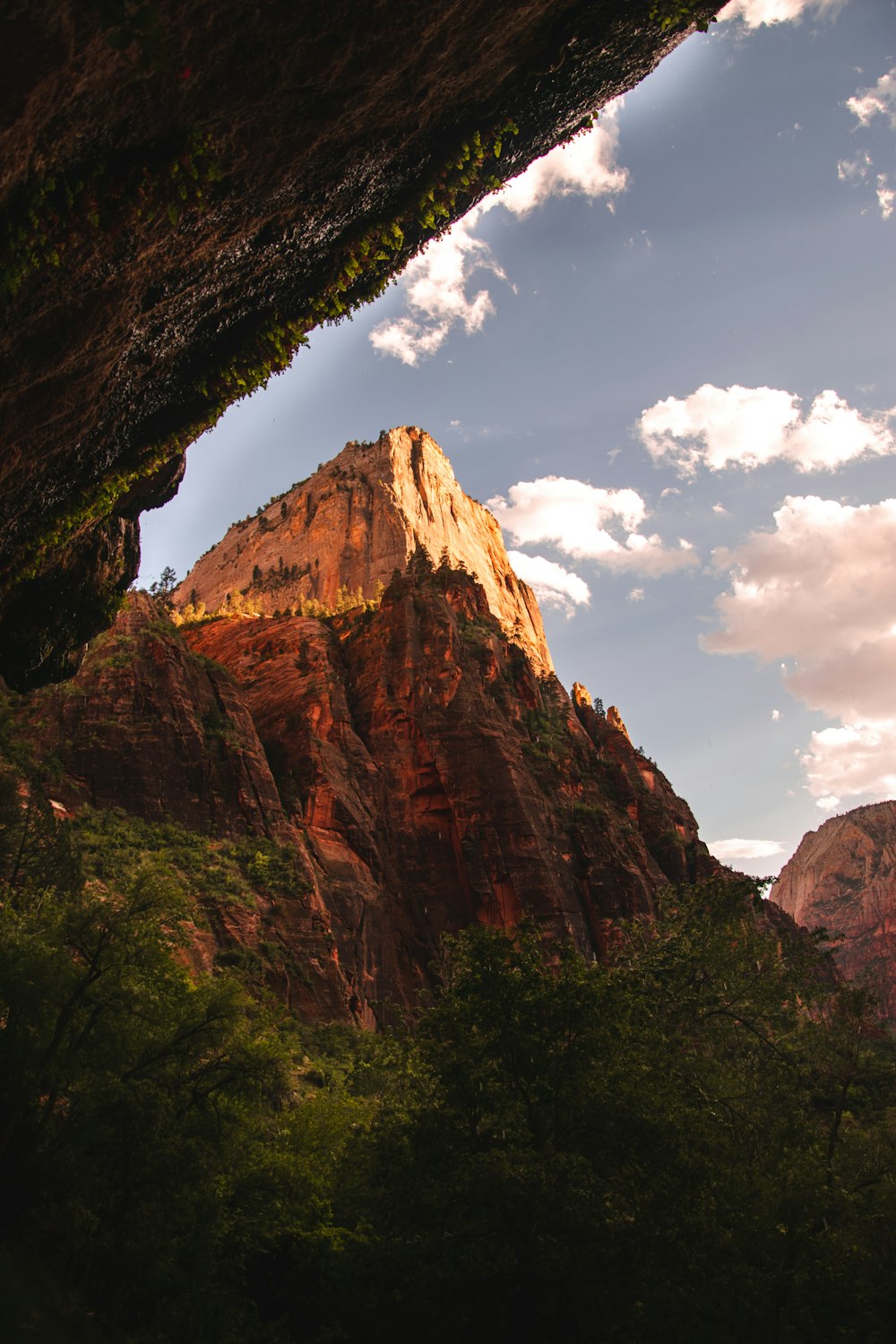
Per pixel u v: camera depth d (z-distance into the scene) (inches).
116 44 462.6
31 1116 1250.6
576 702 6653.5
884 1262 1499.8
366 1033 3225.9
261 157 745.6
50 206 647.8
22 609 1382.9
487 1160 1109.1
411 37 728.3
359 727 4911.4
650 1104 1241.4
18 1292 1054.4
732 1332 1216.2
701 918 1978.3
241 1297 1373.0
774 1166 1526.8
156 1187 1232.2
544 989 1309.1
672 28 887.1
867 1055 2038.6
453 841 4586.6
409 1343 1224.2
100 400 887.7
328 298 973.8
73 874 2352.4
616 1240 1111.6
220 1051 1476.4
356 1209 1460.4
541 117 934.4
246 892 3531.0
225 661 5241.1
